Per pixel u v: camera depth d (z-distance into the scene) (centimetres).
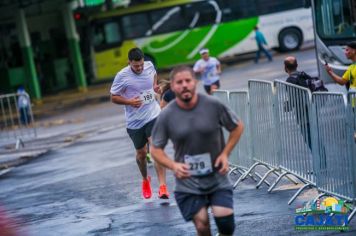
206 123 885
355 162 1144
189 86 870
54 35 6244
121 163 2095
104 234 1286
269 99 1459
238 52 5575
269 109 1467
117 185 1759
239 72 4644
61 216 1492
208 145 893
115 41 5653
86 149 2536
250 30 5538
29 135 3198
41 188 1873
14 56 5844
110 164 2105
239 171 1702
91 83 6228
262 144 1522
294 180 1538
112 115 3716
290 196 1405
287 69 1548
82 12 5647
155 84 1505
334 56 2645
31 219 1495
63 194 1744
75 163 2233
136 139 1501
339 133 1183
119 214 1434
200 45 5609
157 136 900
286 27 5503
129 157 2189
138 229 1287
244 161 1623
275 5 5506
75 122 3653
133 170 1945
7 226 1239
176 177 916
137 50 1455
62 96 5475
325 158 1246
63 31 6253
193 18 5609
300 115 1347
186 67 880
